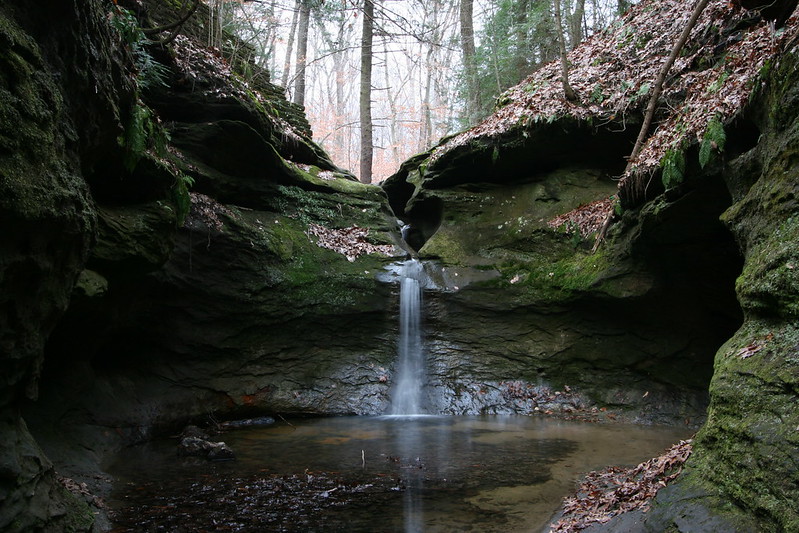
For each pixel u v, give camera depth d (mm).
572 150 12203
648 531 4164
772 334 4523
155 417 8922
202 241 9742
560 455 7422
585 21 19297
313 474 6621
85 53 4559
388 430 9328
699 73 9820
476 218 13195
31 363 4105
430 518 5203
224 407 9977
